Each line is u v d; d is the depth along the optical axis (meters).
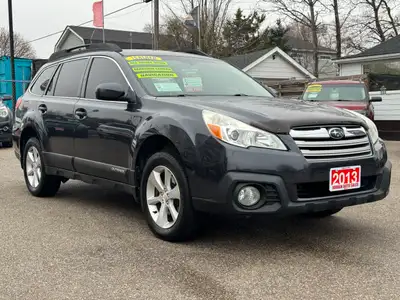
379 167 4.13
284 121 3.78
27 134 6.40
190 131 3.89
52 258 3.84
